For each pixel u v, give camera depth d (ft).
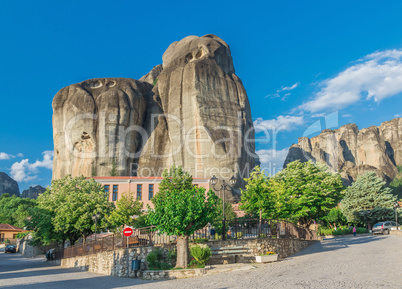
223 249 55.57
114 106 258.16
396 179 509.35
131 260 52.90
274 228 71.92
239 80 302.25
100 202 104.17
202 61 281.54
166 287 37.52
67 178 116.37
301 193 103.40
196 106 259.39
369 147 586.45
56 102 266.16
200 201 51.49
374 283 30.86
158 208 52.70
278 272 42.63
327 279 34.53
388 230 128.26
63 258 97.40
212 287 34.71
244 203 71.41
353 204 167.12
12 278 59.57
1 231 257.14
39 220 104.27
